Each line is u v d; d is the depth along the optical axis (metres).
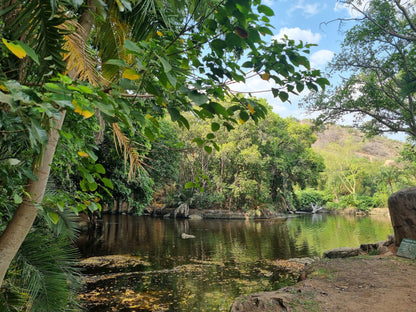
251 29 1.40
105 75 2.74
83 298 6.38
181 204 32.75
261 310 3.97
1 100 0.82
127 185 12.07
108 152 10.23
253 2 1.35
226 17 1.38
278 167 33.50
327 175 58.16
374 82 12.88
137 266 9.70
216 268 9.66
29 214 1.75
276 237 17.72
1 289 2.58
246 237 17.62
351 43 12.09
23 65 1.63
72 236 3.31
